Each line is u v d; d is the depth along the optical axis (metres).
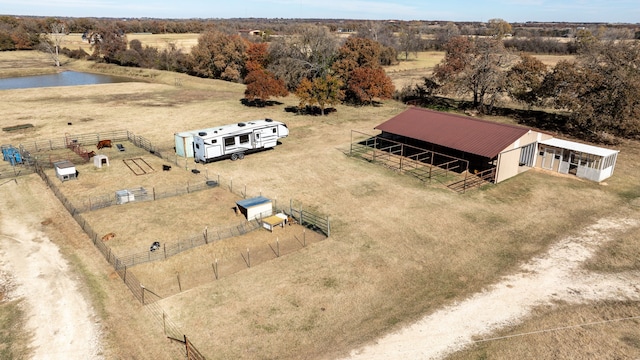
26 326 18.38
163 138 48.25
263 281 21.77
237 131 40.88
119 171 37.62
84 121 55.47
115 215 29.09
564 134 50.19
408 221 28.61
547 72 55.34
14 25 170.75
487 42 60.81
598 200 31.95
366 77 63.00
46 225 27.48
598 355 16.77
